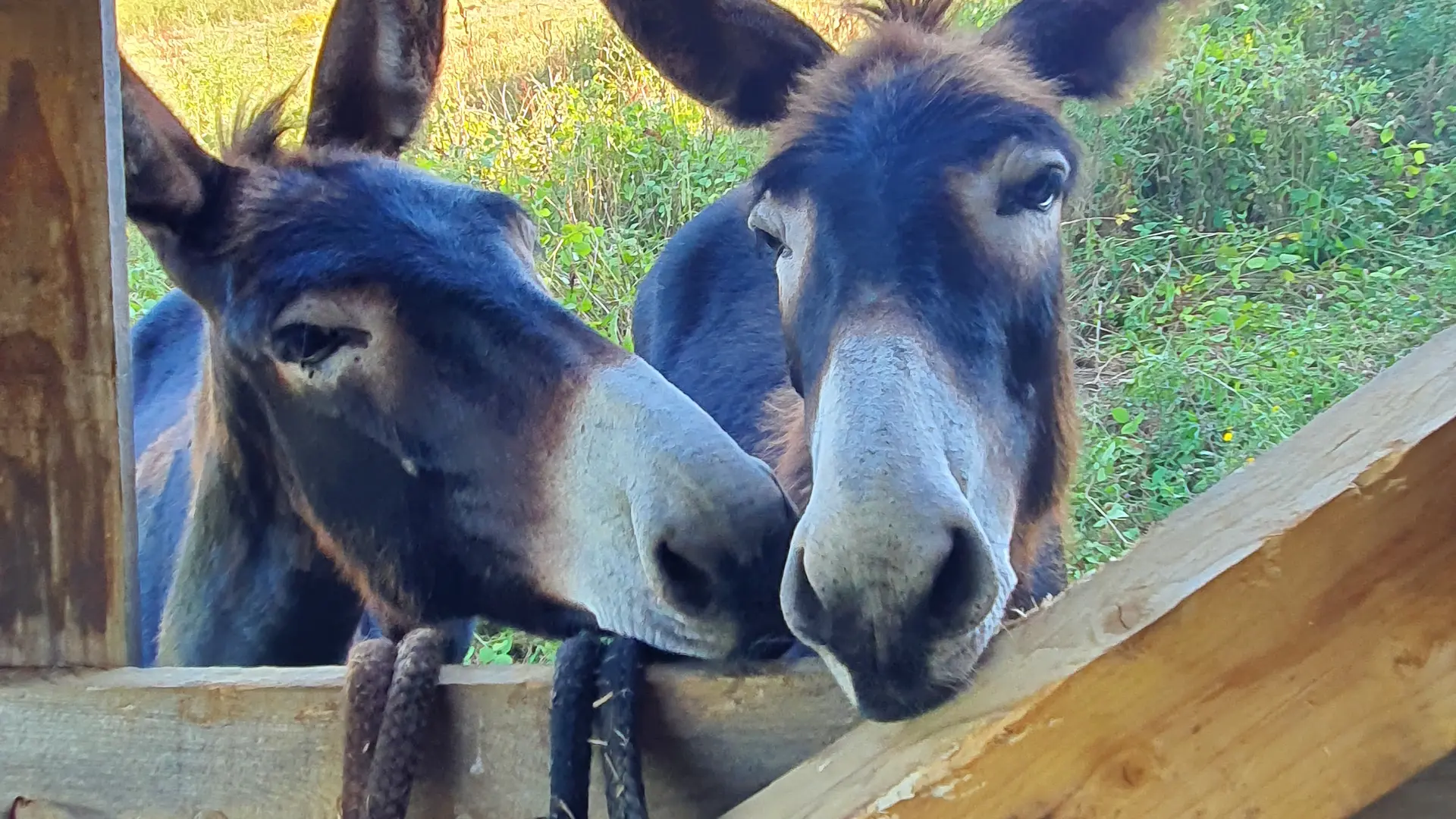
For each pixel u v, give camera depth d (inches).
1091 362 99.9
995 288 35.4
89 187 27.2
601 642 27.0
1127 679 20.2
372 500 41.4
